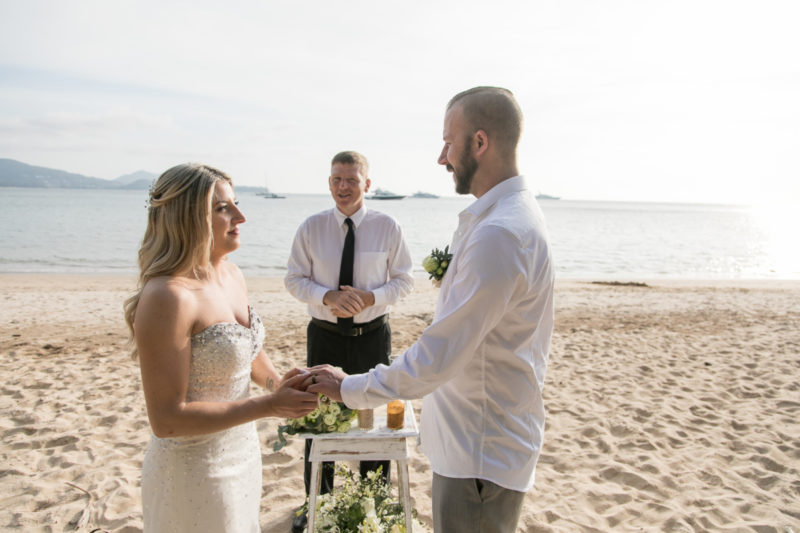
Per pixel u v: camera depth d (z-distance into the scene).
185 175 1.67
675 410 4.82
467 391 1.70
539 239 1.64
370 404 1.71
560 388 5.41
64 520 2.93
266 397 1.74
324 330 3.11
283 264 20.62
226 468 1.81
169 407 1.56
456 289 1.61
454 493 1.72
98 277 14.52
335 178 3.07
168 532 1.72
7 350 6.20
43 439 3.87
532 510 3.19
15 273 15.46
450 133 1.78
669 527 3.01
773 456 3.86
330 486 3.04
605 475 3.65
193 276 1.72
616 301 11.31
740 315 9.62
